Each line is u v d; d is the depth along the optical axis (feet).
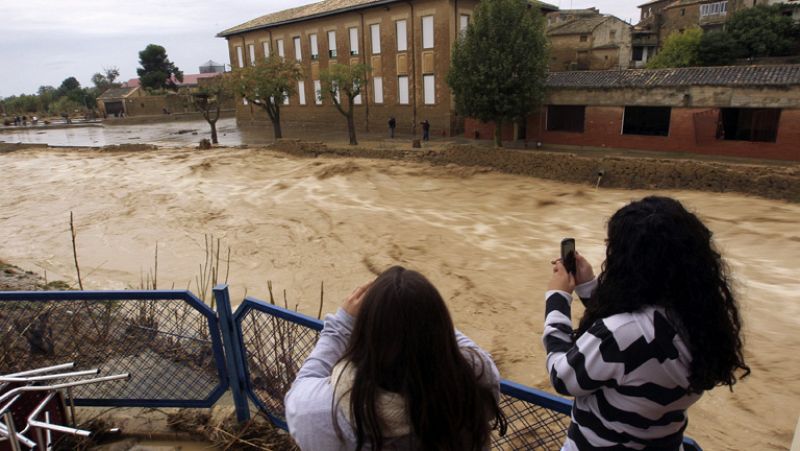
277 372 12.86
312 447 6.03
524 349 29.22
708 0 180.34
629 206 6.75
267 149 109.40
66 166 105.81
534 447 10.25
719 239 48.19
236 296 39.78
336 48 151.33
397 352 5.52
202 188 79.10
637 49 191.52
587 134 104.53
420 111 133.90
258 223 59.41
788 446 20.15
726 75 89.61
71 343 14.75
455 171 80.38
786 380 24.95
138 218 63.87
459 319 33.86
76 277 44.29
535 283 40.11
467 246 49.62
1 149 134.10
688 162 65.77
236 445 12.99
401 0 127.44
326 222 58.90
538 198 65.72
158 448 13.11
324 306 37.63
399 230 55.16
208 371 14.02
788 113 82.69
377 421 5.50
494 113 102.42
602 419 6.62
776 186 59.67
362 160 93.15
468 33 101.76
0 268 39.73
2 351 14.47
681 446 6.82
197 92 134.00
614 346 6.20
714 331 6.14
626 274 6.37
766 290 37.04
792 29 152.56
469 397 5.78
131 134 179.11
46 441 12.02
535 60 97.96
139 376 14.17
